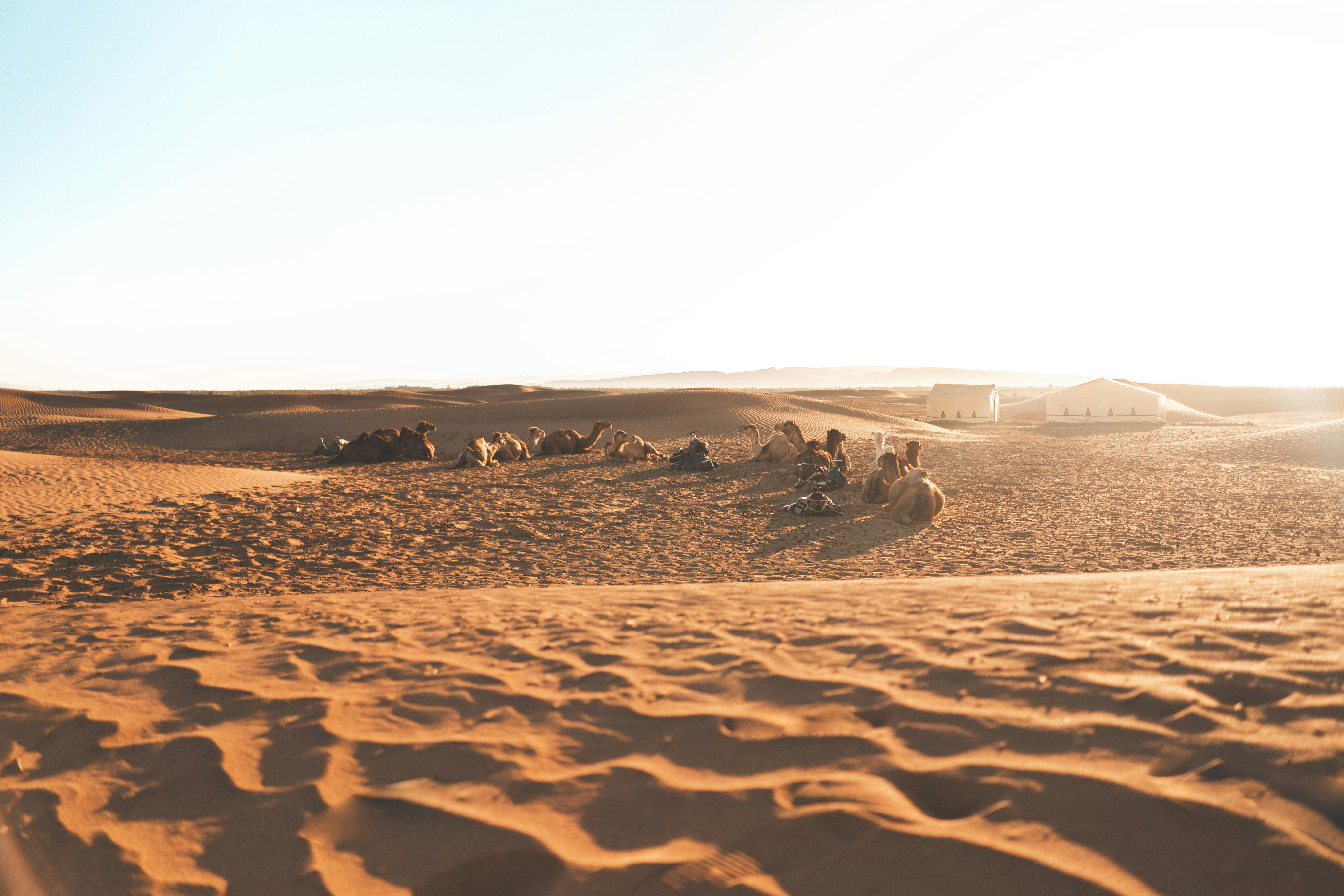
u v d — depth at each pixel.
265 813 2.77
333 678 4.28
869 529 14.02
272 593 9.08
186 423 49.59
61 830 2.72
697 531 13.88
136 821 2.77
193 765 3.20
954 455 28.11
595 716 3.46
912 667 3.80
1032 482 20.70
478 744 3.22
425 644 4.95
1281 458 25.19
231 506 16.03
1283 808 2.21
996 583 6.30
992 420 53.69
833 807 2.46
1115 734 2.79
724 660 4.20
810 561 11.16
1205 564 10.48
